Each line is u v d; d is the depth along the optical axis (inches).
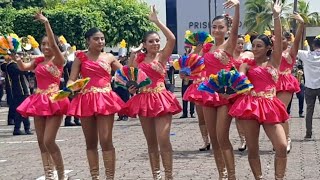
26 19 1499.8
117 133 636.1
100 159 467.2
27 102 367.6
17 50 372.2
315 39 542.9
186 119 770.2
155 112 340.2
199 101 347.9
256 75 320.2
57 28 1534.2
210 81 334.0
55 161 365.1
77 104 342.3
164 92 346.9
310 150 491.2
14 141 599.5
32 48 434.9
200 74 382.6
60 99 341.4
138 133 631.8
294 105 991.6
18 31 1503.4
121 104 345.4
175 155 476.4
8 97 755.4
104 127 342.0
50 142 361.1
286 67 457.7
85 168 430.3
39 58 370.6
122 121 772.0
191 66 363.9
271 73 319.6
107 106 338.3
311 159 449.1
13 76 638.5
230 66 357.1
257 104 317.1
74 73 346.3
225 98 331.9
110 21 1716.3
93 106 337.1
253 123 320.2
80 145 548.1
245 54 409.7
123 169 422.3
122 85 346.0
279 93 456.4
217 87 332.2
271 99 319.9
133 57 358.9
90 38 345.7
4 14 1462.8
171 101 344.8
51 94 362.0
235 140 549.6
